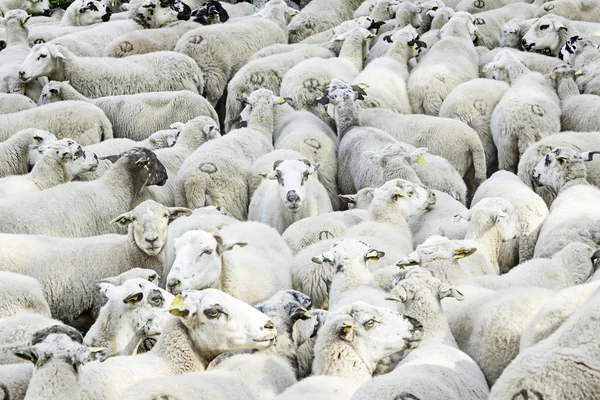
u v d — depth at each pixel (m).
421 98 23.12
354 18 30.38
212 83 25.92
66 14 30.86
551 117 20.48
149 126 23.06
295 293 12.73
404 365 10.55
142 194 18.38
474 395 10.34
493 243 15.89
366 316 11.51
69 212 16.83
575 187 17.47
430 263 13.69
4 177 18.88
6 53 27.09
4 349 11.67
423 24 29.02
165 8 28.55
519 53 24.97
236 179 18.88
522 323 11.55
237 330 11.18
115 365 10.79
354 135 20.44
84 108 21.55
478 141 20.27
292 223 17.14
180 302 11.12
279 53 25.92
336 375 11.23
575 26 27.25
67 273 15.03
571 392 8.31
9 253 14.88
